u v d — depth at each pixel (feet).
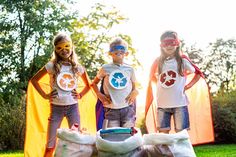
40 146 20.71
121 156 13.51
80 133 14.32
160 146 13.83
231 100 54.85
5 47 87.61
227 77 101.71
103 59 88.22
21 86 82.02
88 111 21.52
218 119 52.70
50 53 83.82
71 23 88.43
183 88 19.16
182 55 19.49
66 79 19.63
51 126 19.35
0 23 88.48
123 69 19.69
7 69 88.58
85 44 87.10
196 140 21.20
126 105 19.33
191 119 21.18
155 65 19.98
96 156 14.38
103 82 19.81
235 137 53.11
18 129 56.29
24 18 86.99
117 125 19.20
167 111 19.10
